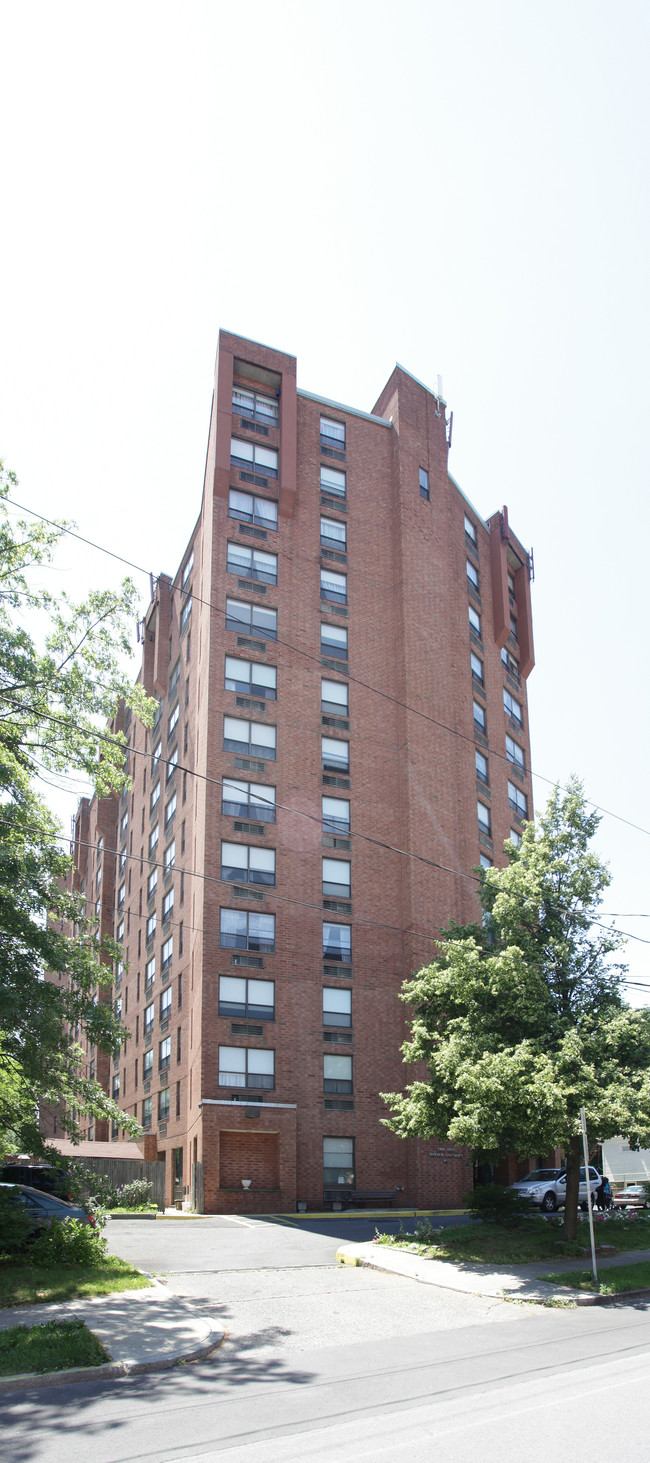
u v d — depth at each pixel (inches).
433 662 1681.8
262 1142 1320.1
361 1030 1437.0
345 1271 765.9
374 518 1737.2
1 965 669.3
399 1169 1397.6
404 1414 371.9
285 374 1675.7
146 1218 1171.9
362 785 1561.3
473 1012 890.7
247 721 1497.3
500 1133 853.8
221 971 1368.1
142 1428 353.1
